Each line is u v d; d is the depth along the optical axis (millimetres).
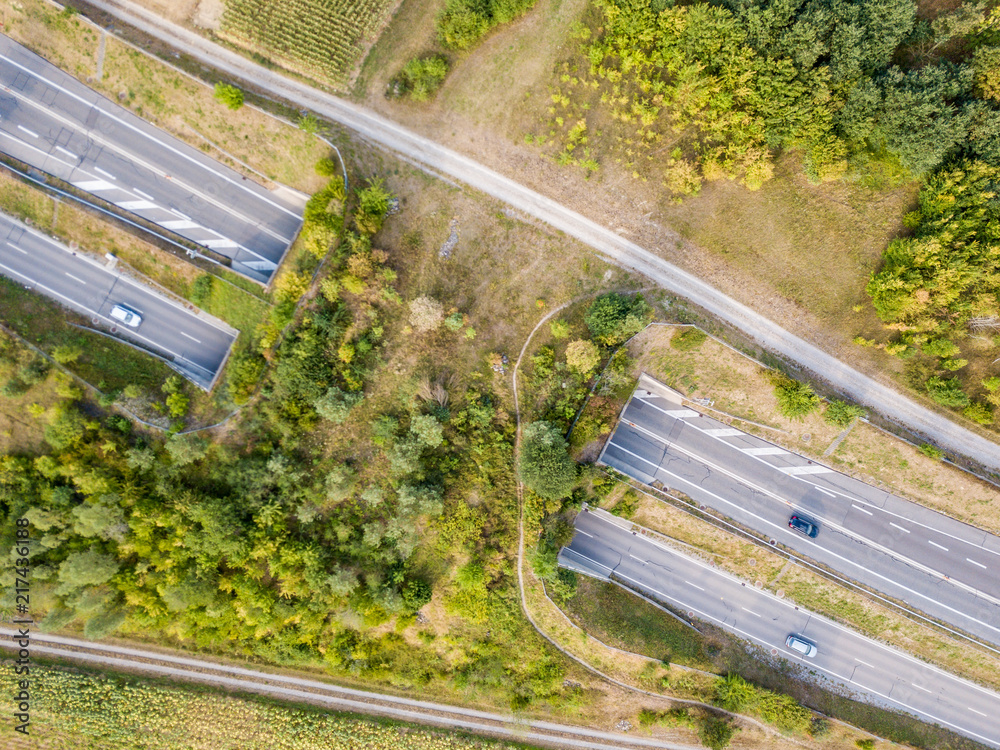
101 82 49500
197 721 55125
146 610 50719
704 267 51312
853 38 42469
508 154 50781
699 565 56625
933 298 46312
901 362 50156
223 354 51438
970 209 44938
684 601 56594
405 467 48906
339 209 47781
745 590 56531
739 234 50719
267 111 48719
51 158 50125
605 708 56594
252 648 54906
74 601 48719
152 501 49125
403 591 51594
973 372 48812
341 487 49562
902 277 46844
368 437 50656
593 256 51469
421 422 48750
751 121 47062
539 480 47469
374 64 49562
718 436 54875
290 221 50781
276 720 55531
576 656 55750
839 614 55750
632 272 51531
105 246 50625
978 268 44781
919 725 54781
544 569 49500
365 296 49062
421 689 56844
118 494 48625
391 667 55344
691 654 55125
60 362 48781
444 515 51531
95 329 50719
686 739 57125
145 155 50188
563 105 49719
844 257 49781
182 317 51312
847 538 54250
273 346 49000
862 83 43781
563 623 54531
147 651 55531
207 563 49594
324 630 53500
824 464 53938
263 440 50250
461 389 51000
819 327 51000
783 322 51406
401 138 50406
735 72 45938
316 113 49875
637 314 48281
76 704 53969
